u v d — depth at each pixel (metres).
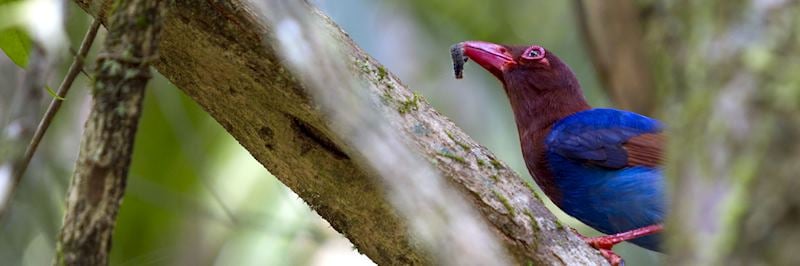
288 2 4.63
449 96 16.48
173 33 7.53
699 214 3.23
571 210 12.35
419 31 16.47
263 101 7.79
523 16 17.45
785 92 3.15
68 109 14.84
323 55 4.62
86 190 4.48
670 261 3.33
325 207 8.35
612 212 11.76
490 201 8.12
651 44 3.71
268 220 14.09
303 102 7.55
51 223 14.41
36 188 14.39
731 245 3.11
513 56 13.11
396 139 4.67
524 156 12.84
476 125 16.45
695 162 3.30
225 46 7.48
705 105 3.36
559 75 12.90
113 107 4.53
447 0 16.92
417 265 8.11
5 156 7.05
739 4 3.40
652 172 11.52
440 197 4.45
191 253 14.85
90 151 4.50
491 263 4.37
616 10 12.19
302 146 8.00
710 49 3.42
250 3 7.29
